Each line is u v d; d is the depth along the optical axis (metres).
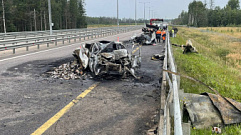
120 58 8.73
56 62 11.56
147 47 20.27
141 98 6.31
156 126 4.52
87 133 4.20
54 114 5.04
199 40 34.38
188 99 5.12
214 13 133.38
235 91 7.82
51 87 7.19
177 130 2.44
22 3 74.00
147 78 8.72
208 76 9.75
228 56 19.38
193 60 14.07
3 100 5.85
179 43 25.42
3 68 9.95
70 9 97.25
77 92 6.74
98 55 8.63
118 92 6.84
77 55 10.59
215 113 4.79
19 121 4.64
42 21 83.06
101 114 5.11
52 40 20.72
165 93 5.95
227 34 47.50
